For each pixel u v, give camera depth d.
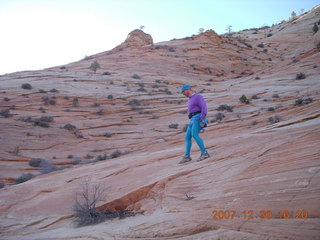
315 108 13.71
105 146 22.17
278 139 5.12
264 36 85.12
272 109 21.84
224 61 57.22
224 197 3.48
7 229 4.77
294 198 2.80
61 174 8.59
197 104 5.94
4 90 31.14
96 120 27.50
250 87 36.34
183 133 22.11
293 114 15.13
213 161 5.22
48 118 25.84
